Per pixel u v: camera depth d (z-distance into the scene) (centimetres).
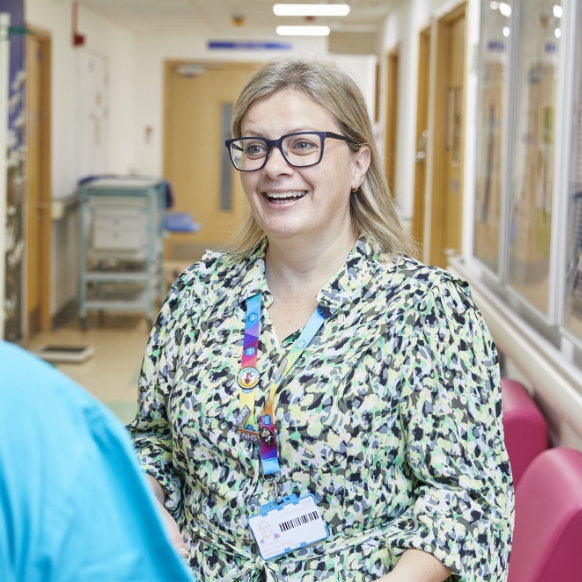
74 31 713
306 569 126
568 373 200
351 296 135
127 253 670
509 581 172
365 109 144
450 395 129
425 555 122
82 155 758
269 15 800
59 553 59
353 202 147
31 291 632
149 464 142
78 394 64
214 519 132
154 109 1016
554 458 180
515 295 294
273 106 137
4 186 482
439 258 585
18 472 59
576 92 226
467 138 436
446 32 566
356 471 126
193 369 138
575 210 225
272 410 127
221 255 152
